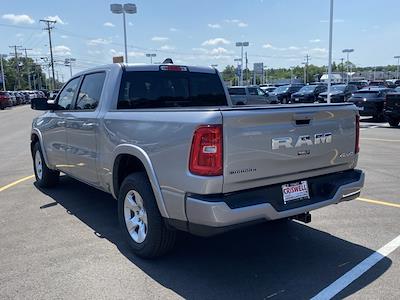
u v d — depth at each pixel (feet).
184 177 12.46
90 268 14.20
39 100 21.48
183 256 15.17
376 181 26.40
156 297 12.28
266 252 15.52
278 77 469.16
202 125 12.01
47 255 15.29
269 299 12.16
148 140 13.85
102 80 18.11
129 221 15.30
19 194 23.98
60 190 24.80
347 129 15.17
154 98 18.35
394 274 13.57
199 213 12.09
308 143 13.79
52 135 22.21
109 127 16.10
